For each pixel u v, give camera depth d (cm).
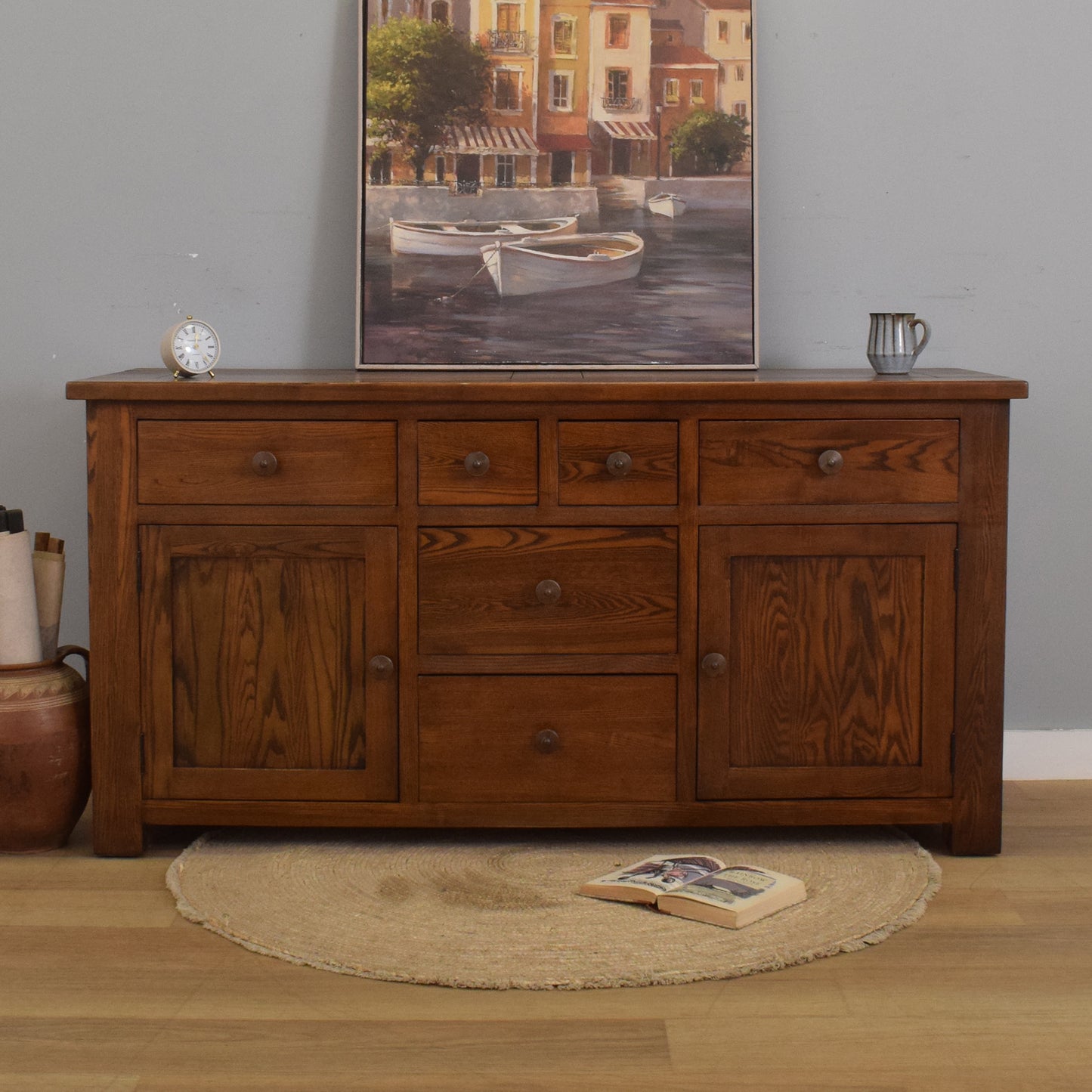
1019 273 268
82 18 262
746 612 224
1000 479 222
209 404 220
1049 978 184
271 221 267
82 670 275
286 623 224
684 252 262
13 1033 170
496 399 217
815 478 221
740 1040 168
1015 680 276
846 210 267
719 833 239
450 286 261
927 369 255
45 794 228
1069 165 265
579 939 195
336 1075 160
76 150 264
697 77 262
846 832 240
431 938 195
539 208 262
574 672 224
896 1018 173
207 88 264
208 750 227
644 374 260
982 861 228
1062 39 263
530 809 227
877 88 265
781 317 270
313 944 193
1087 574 273
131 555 222
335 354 270
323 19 262
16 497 271
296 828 242
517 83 261
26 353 269
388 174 261
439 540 222
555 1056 164
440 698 225
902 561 224
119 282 268
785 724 226
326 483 221
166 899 212
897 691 226
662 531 221
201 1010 176
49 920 204
